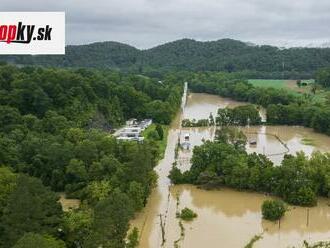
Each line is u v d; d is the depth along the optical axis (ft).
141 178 529.45
